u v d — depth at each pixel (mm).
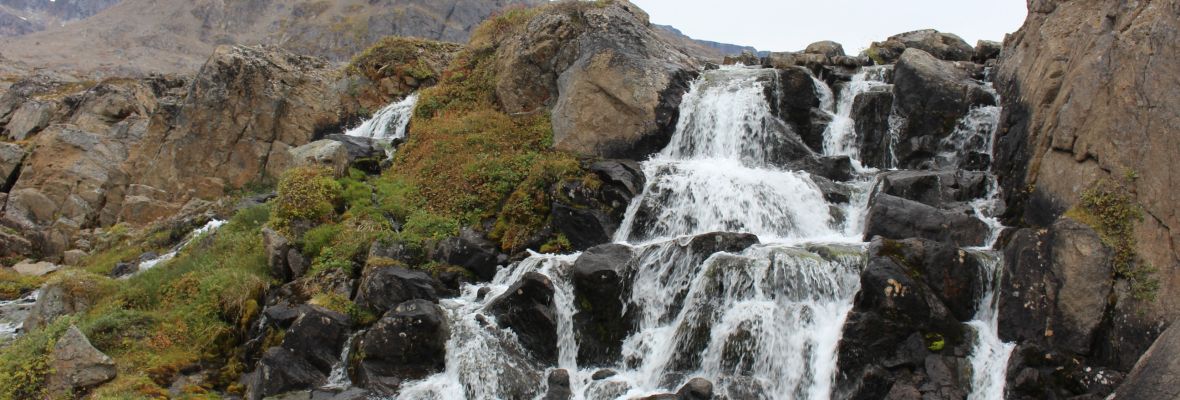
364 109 28375
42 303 16656
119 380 13539
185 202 27141
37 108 35062
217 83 27609
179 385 13883
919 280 12617
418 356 13594
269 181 26922
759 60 24938
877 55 25203
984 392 11773
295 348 13781
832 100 21281
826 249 13695
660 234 16719
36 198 29297
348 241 16750
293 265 16688
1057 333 12016
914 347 12086
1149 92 12820
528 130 20969
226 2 121000
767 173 17250
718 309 13422
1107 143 13094
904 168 18891
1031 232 12766
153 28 118250
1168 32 12922
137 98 34594
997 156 17047
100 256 24531
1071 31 16156
